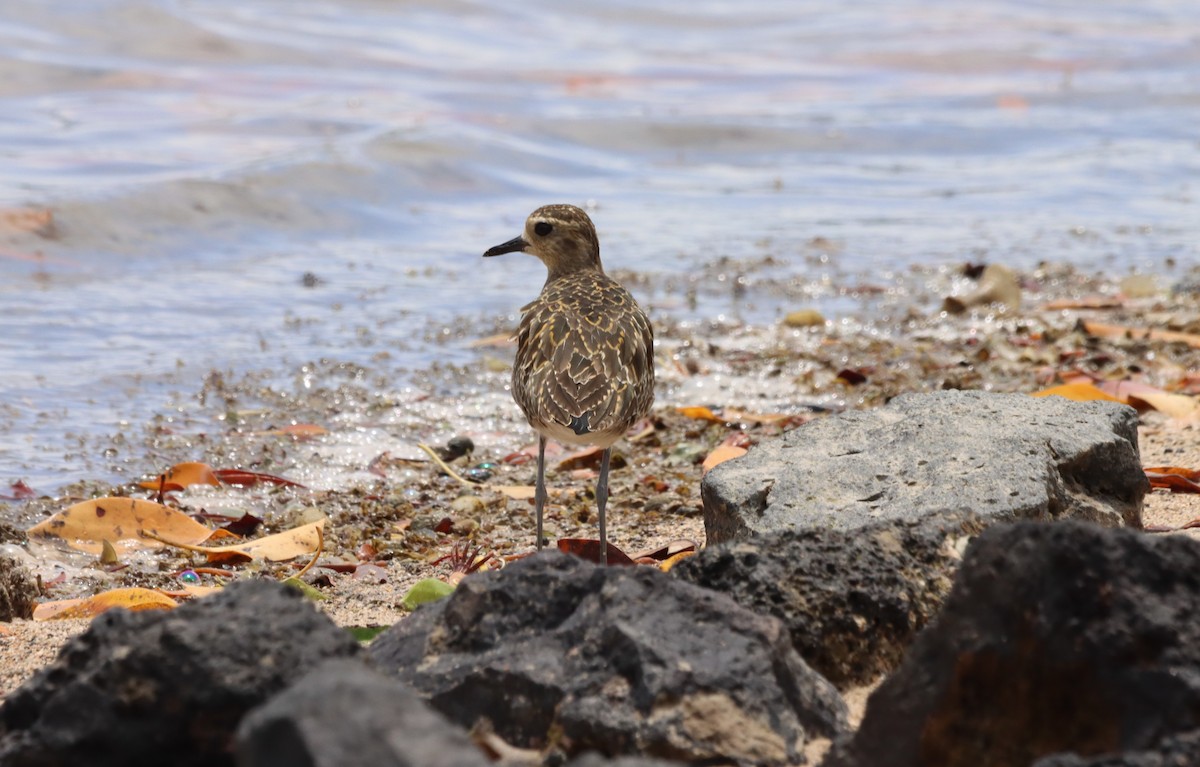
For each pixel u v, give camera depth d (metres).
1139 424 12.45
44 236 18.48
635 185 24.70
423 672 5.73
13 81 27.61
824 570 6.50
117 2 32.94
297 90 28.81
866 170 26.91
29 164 21.66
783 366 15.46
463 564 9.55
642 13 42.22
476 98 29.44
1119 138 30.03
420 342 16.02
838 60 38.38
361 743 3.95
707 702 5.34
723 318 17.41
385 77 30.95
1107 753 4.80
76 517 10.36
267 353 15.27
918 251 20.98
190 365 14.73
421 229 21.19
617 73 34.34
